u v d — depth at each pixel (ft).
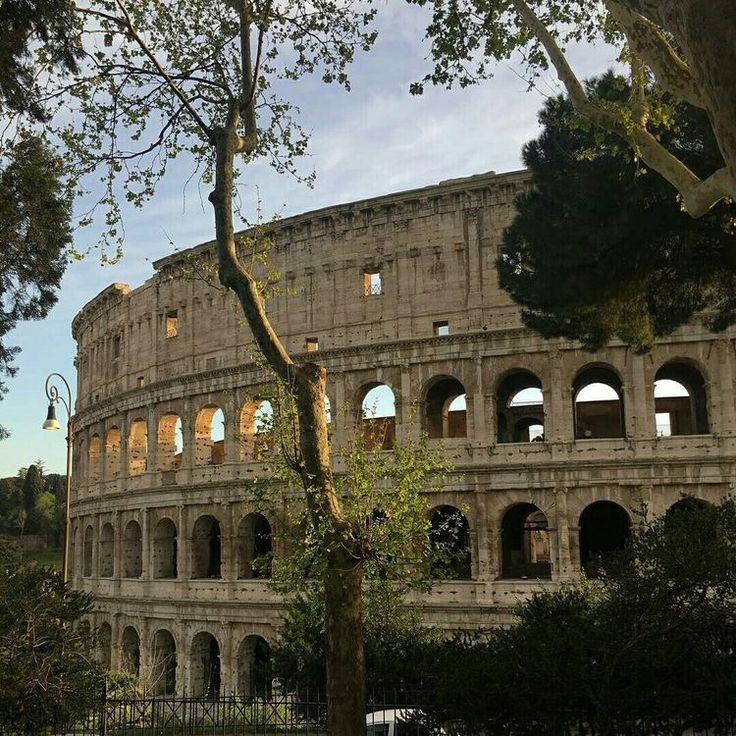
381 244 256.93
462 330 241.55
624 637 94.99
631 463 219.82
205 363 292.40
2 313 170.40
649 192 119.14
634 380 223.71
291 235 271.28
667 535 100.63
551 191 132.57
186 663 276.00
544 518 304.91
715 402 216.95
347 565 99.81
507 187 242.78
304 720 146.82
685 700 94.58
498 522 229.86
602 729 95.04
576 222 124.06
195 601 275.18
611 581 104.53
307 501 102.83
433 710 103.60
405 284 250.78
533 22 106.01
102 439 339.36
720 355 217.77
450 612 225.15
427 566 128.77
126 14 119.03
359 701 95.96
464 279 244.42
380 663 145.48
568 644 95.50
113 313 344.08
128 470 318.45
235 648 265.13
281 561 135.54
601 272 124.98
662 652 94.07
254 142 120.57
